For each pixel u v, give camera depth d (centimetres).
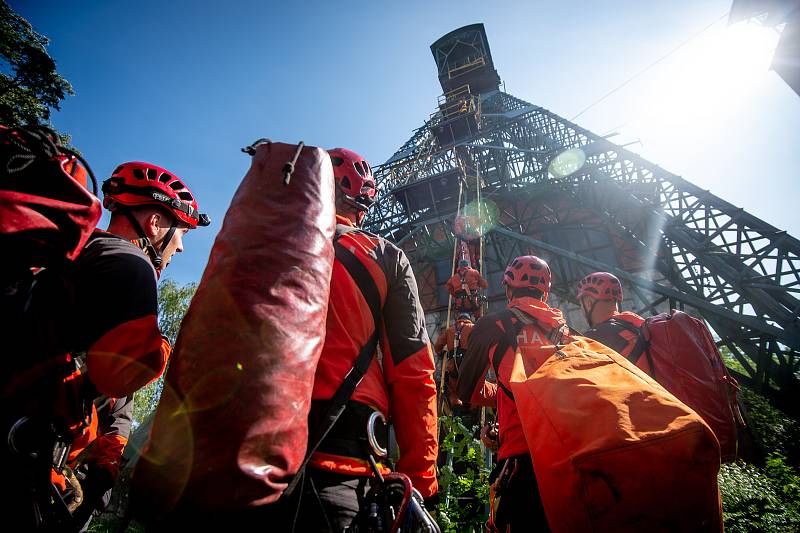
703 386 250
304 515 111
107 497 242
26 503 111
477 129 2303
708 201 1288
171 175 228
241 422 82
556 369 176
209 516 79
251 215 109
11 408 110
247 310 91
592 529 133
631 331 286
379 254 157
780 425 1147
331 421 121
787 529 504
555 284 1508
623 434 135
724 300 1159
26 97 2153
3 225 99
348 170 184
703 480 128
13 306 110
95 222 117
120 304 133
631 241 1450
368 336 143
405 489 116
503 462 216
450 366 427
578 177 1534
